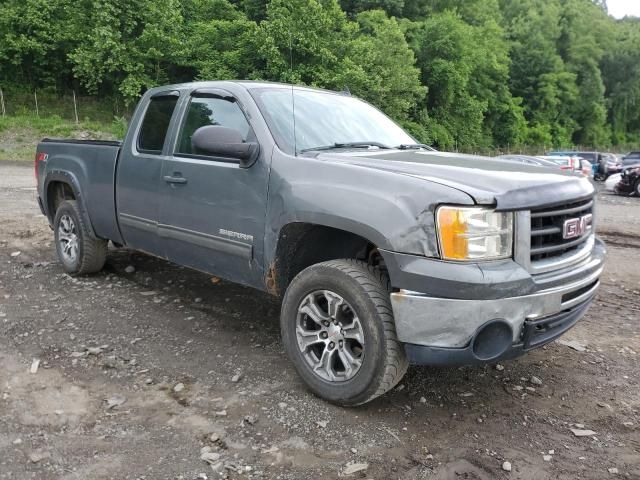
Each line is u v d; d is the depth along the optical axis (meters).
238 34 35.88
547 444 2.93
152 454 2.74
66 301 4.95
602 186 23.50
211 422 3.04
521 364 3.92
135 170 4.62
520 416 3.21
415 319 2.80
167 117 4.54
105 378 3.53
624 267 7.21
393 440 2.90
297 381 3.53
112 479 2.54
